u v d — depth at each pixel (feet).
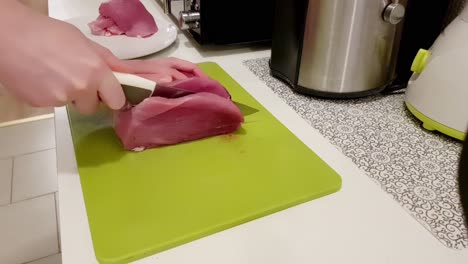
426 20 1.55
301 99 1.59
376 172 1.19
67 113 1.43
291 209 1.06
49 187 3.16
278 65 1.68
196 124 1.27
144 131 1.21
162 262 0.90
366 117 1.48
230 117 1.30
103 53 1.27
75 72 1.03
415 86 1.40
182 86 1.27
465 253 0.94
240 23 1.88
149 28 2.08
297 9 1.44
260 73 1.80
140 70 1.32
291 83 1.62
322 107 1.54
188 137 1.29
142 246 0.90
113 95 1.11
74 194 1.07
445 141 1.35
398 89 1.66
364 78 1.50
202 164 1.19
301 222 1.01
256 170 1.17
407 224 1.01
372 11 1.36
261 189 1.09
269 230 0.99
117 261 0.88
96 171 1.14
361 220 1.02
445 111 1.28
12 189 3.12
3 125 3.70
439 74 1.28
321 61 1.46
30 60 1.00
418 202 1.08
